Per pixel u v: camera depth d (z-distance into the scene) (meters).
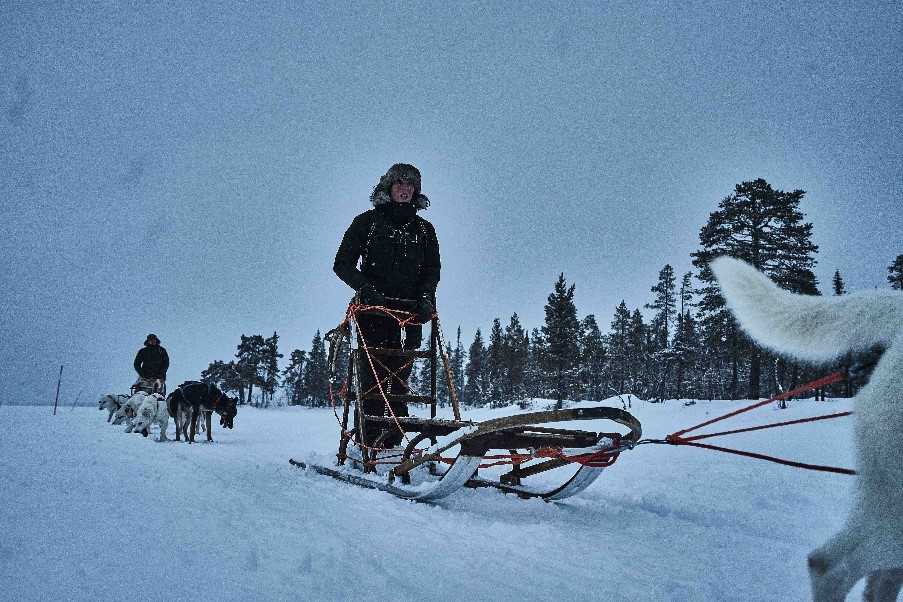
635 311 56.78
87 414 17.84
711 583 2.77
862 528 1.92
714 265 2.41
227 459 6.92
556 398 35.97
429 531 3.52
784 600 2.58
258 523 3.40
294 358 79.00
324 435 12.52
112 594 2.19
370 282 5.57
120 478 4.75
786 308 2.22
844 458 7.38
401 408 5.84
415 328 5.86
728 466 7.01
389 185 5.75
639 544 3.44
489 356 60.84
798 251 27.55
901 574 2.06
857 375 2.06
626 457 7.95
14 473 4.67
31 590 2.18
